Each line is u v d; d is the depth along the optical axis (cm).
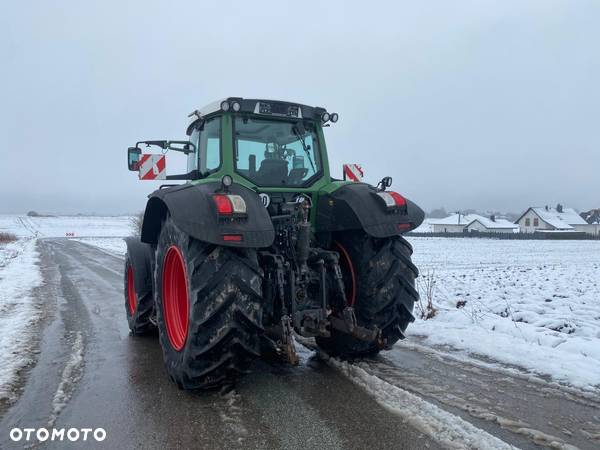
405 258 414
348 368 409
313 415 319
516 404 334
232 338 330
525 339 505
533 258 2173
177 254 372
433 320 610
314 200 438
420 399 338
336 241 440
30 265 1525
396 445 276
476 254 2511
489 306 711
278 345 374
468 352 467
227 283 327
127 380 401
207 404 343
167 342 390
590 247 3425
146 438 294
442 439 281
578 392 355
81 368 436
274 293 379
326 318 390
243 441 286
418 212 439
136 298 539
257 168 421
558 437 285
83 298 844
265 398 350
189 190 359
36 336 557
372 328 410
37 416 330
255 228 335
